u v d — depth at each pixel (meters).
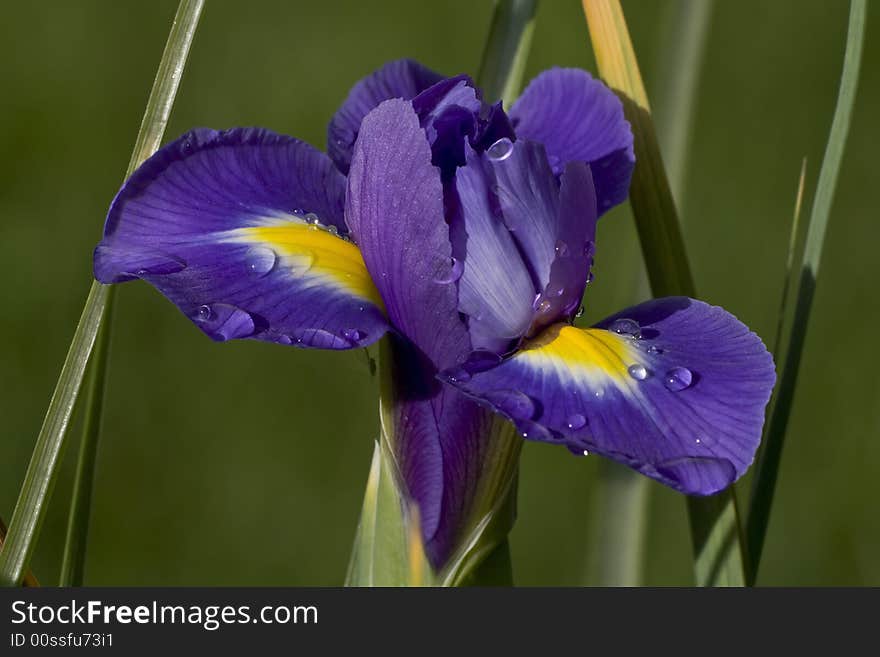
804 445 0.99
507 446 0.61
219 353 0.98
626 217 1.01
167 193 0.61
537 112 0.65
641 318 0.62
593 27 0.65
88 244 0.98
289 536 0.92
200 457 0.94
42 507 0.61
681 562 0.92
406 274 0.60
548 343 0.61
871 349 1.03
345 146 0.64
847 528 0.95
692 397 0.60
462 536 0.61
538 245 0.61
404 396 0.61
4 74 1.04
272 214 0.62
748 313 1.04
